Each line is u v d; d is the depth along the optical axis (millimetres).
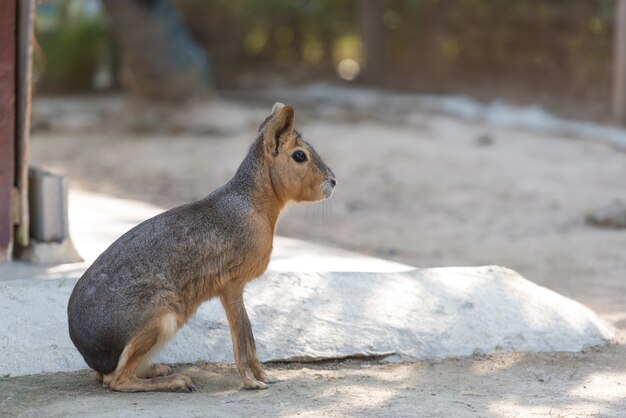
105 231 12180
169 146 21797
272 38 33750
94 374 8062
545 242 14297
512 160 20031
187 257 7426
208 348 8477
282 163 7711
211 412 7027
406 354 8672
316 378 8133
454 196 17453
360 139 22078
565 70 27719
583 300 11109
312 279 9195
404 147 21234
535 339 9008
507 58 29094
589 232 14953
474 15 29234
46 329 8359
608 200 16906
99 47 30609
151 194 17094
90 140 22594
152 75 23828
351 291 9125
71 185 17562
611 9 25547
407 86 30203
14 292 8656
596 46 26547
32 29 10438
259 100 28109
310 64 34125
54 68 30047
